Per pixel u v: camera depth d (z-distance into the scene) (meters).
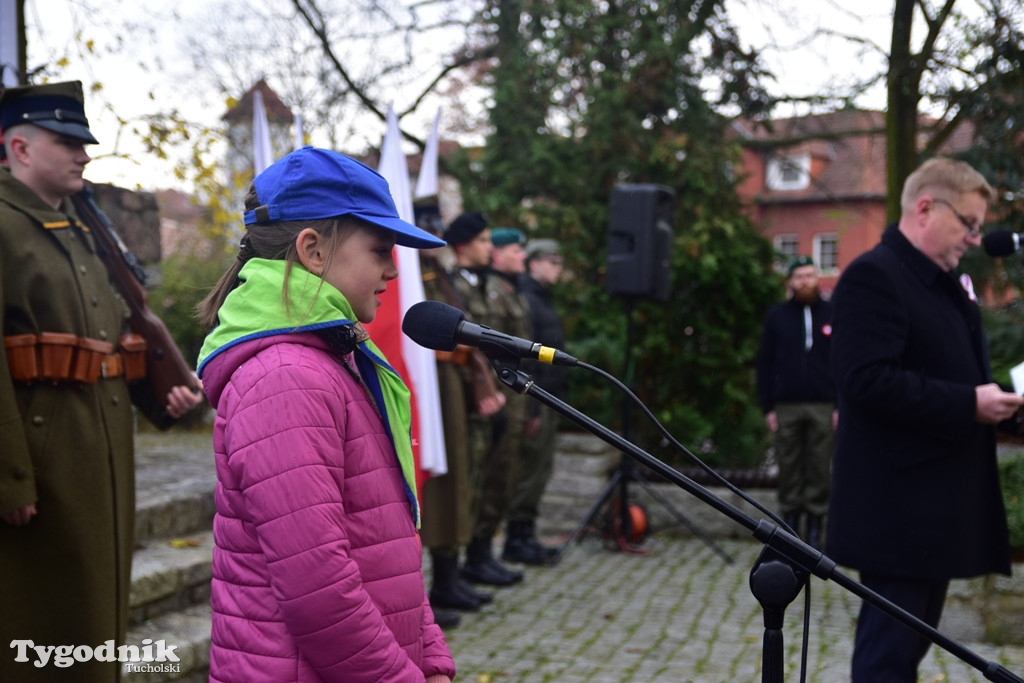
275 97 11.64
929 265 2.86
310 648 1.52
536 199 9.52
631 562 6.34
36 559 2.70
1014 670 4.10
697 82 9.38
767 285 8.81
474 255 5.40
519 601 5.29
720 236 8.76
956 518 2.75
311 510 1.52
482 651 4.39
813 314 6.76
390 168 4.50
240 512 1.62
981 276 8.06
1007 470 4.84
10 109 2.79
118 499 2.91
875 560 2.75
